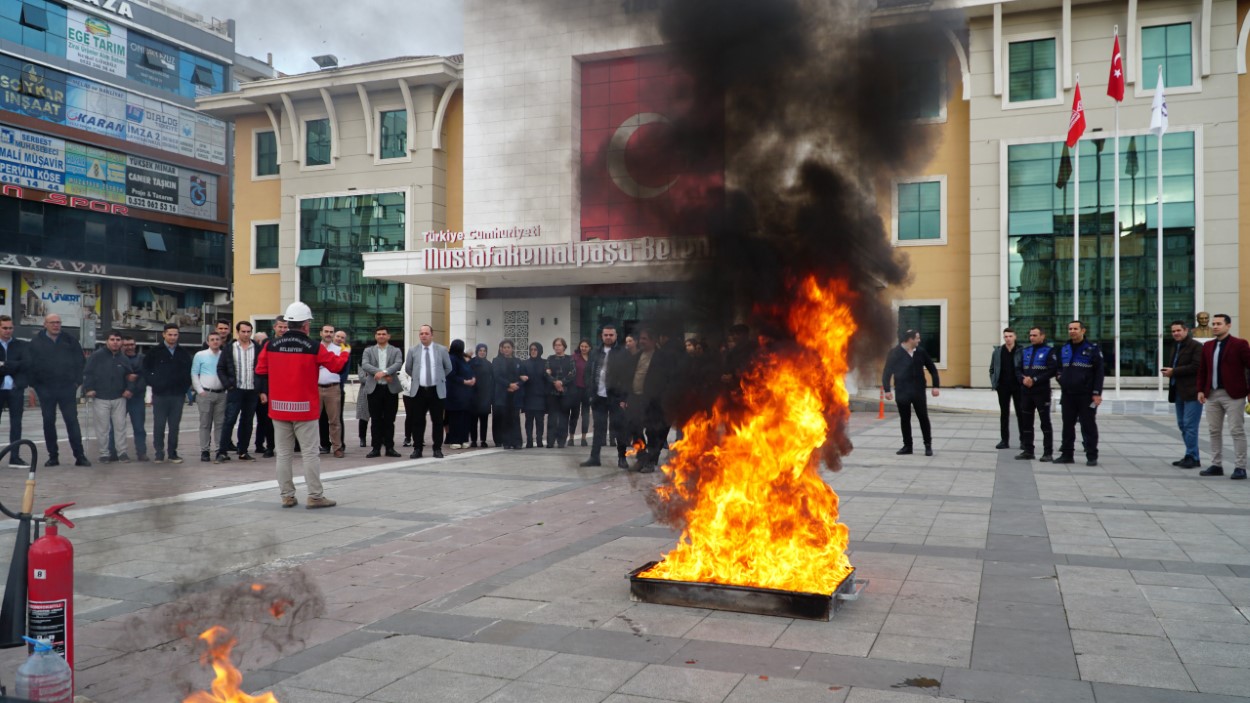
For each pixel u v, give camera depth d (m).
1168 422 18.33
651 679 3.36
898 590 4.68
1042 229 23.80
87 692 3.26
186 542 5.96
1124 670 3.43
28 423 19.42
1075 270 22.70
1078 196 23.50
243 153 33.09
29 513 3.30
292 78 30.22
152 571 5.11
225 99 32.09
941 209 24.89
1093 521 6.69
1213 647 3.70
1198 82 22.64
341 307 31.17
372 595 4.60
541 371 13.27
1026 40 23.92
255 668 3.50
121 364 11.16
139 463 11.02
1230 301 22.48
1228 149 22.44
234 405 11.17
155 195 30.75
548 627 4.04
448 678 3.38
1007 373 12.52
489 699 3.17
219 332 11.27
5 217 25.62
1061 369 10.66
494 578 4.97
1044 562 5.32
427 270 23.75
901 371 11.77
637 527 6.55
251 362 11.27
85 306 27.22
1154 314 23.05
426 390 11.62
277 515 7.07
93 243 27.75
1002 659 3.56
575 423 13.62
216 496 8.05
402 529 6.46
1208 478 9.17
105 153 29.02
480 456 11.93
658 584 4.39
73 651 3.30
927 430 11.75
